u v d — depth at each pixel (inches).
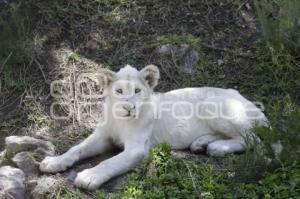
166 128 245.4
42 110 278.1
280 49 299.3
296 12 297.7
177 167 223.9
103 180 221.5
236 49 308.2
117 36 315.9
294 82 289.6
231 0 330.3
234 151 235.9
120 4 329.1
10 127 270.8
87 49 309.4
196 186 213.9
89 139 243.0
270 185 212.8
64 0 329.1
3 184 219.3
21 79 293.0
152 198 210.1
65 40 313.0
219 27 320.5
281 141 223.3
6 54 299.7
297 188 211.5
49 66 299.3
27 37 311.0
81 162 240.2
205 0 329.7
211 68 299.6
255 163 218.2
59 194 218.2
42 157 240.5
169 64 300.2
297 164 218.7
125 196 211.5
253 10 328.8
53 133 267.1
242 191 211.2
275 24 302.2
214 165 230.5
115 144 249.0
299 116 219.6
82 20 322.3
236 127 239.3
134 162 230.1
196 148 241.6
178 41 306.7
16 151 241.4
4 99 285.1
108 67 300.2
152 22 323.3
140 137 236.5
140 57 305.1
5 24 303.0
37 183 224.8
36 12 322.0
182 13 327.6
